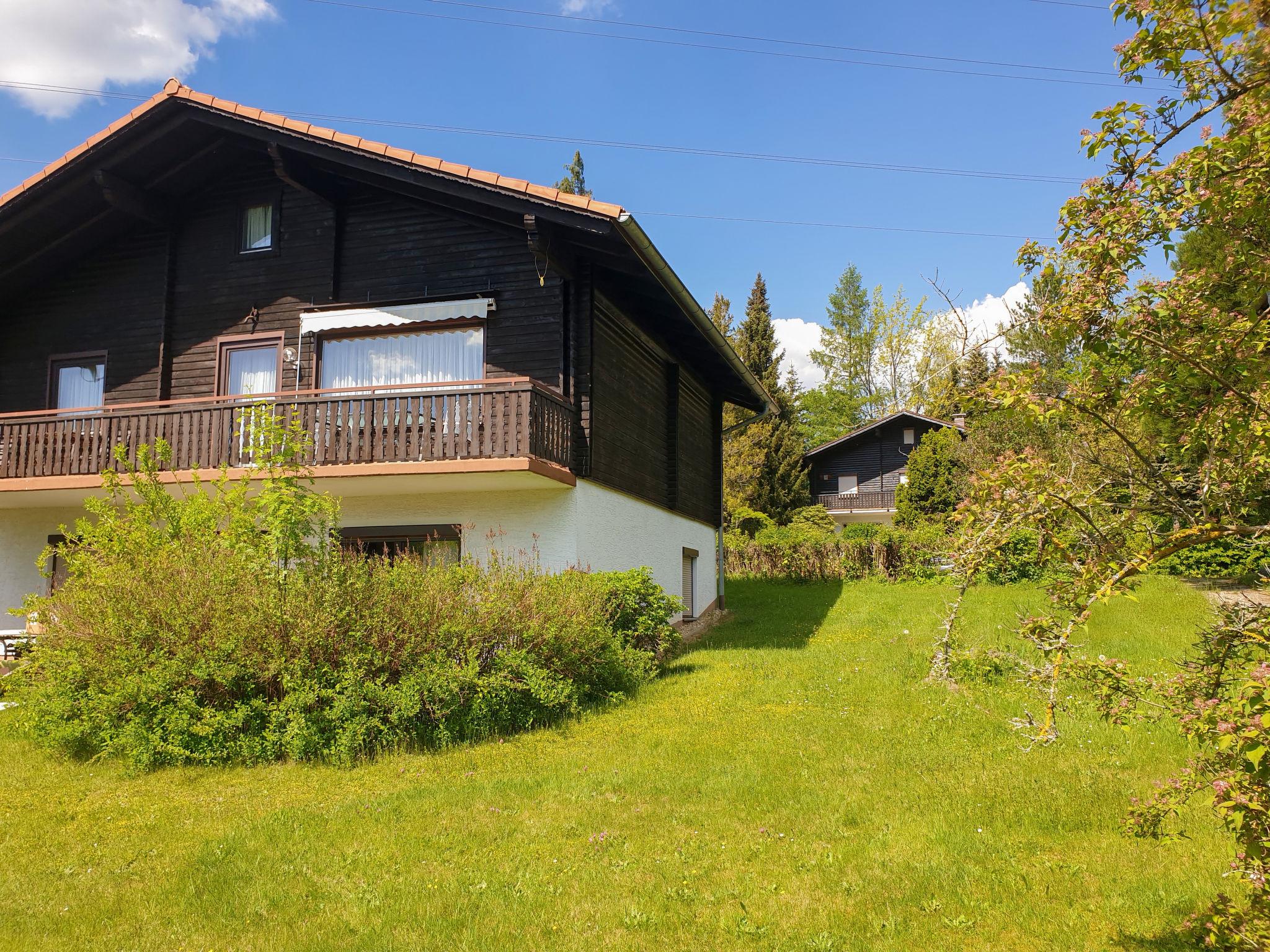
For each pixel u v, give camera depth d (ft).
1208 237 11.73
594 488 39.04
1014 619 44.73
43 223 43.42
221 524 33.58
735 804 19.85
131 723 23.71
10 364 46.85
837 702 29.27
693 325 45.32
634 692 31.53
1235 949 11.35
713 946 13.70
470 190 35.50
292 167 39.37
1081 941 13.61
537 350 38.29
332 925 14.46
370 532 38.45
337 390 36.14
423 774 22.45
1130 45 11.86
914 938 13.89
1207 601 48.39
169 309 44.11
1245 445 11.05
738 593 70.49
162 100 39.14
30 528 45.34
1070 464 12.80
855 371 174.09
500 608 27.30
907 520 100.07
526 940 13.89
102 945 13.97
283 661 24.32
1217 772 11.20
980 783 20.94
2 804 20.79
